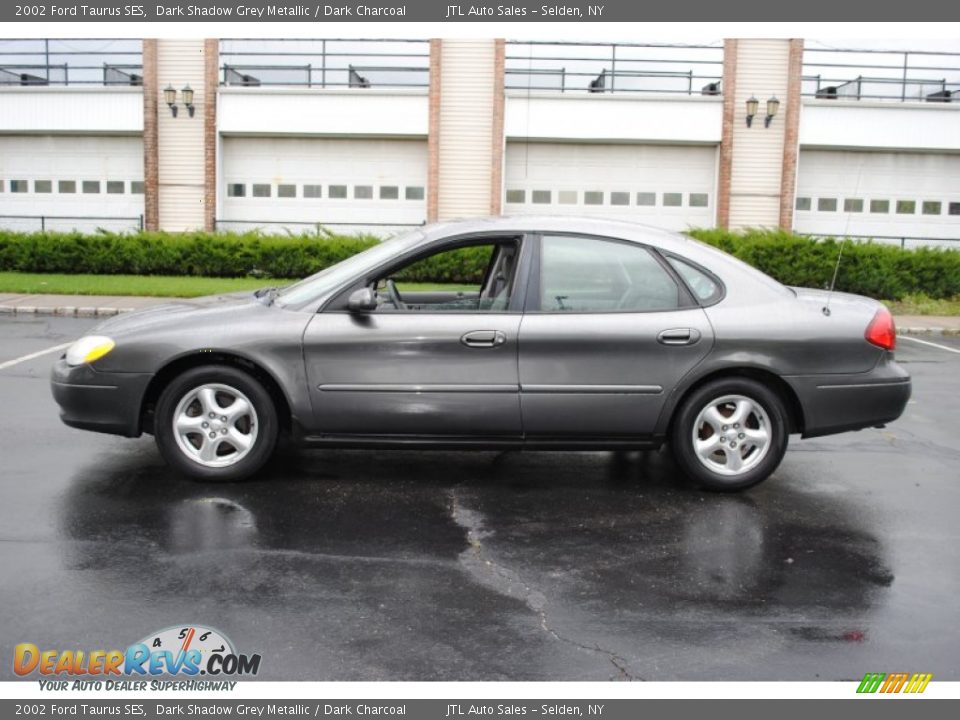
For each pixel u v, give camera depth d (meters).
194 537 4.50
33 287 16.84
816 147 24.36
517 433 5.27
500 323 5.18
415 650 3.38
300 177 24.64
